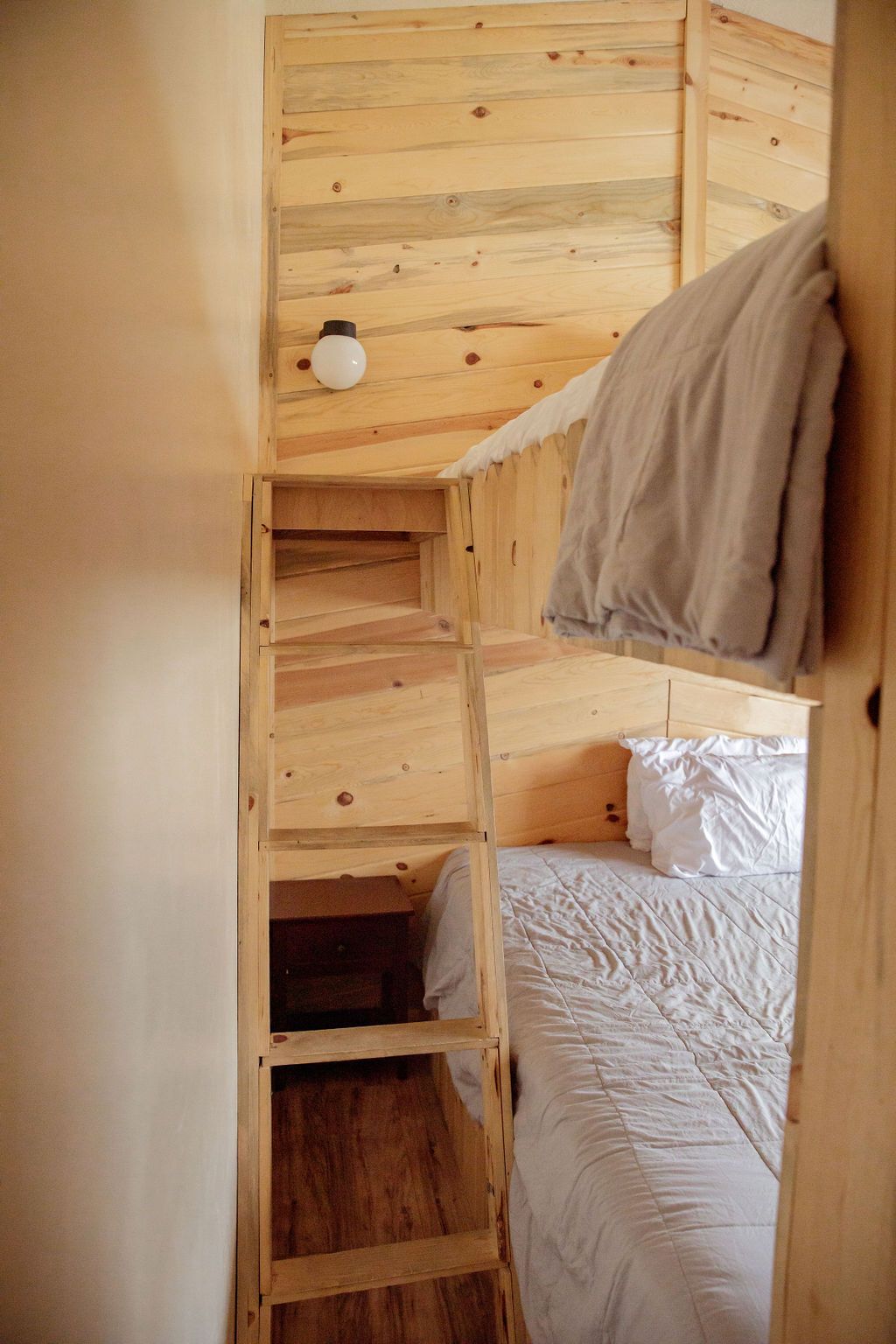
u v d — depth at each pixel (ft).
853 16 2.32
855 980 2.38
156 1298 2.59
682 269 10.48
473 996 7.27
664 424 2.98
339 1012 10.07
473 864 6.00
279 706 10.03
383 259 10.01
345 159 9.88
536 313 10.28
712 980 6.89
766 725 11.37
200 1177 3.73
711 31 10.40
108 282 1.87
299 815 10.13
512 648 10.59
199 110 3.57
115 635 1.98
